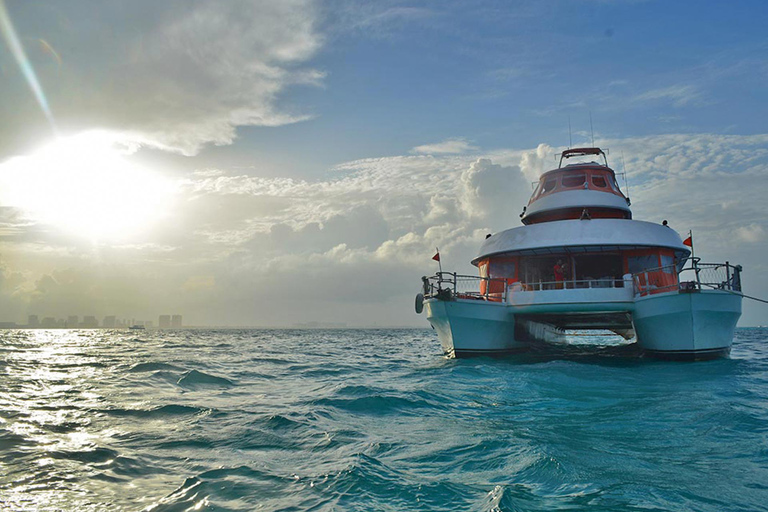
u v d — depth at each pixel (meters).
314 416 9.45
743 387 13.09
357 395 11.83
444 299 19.14
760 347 38.03
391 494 5.28
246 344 45.00
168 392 12.66
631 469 6.08
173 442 7.54
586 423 8.80
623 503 5.00
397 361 23.80
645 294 18.94
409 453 6.87
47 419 9.11
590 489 5.38
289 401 11.23
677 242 20.73
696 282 17.48
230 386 14.05
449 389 12.80
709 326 18.11
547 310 19.52
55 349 34.78
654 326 18.52
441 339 22.62
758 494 5.29
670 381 14.20
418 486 5.48
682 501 5.07
